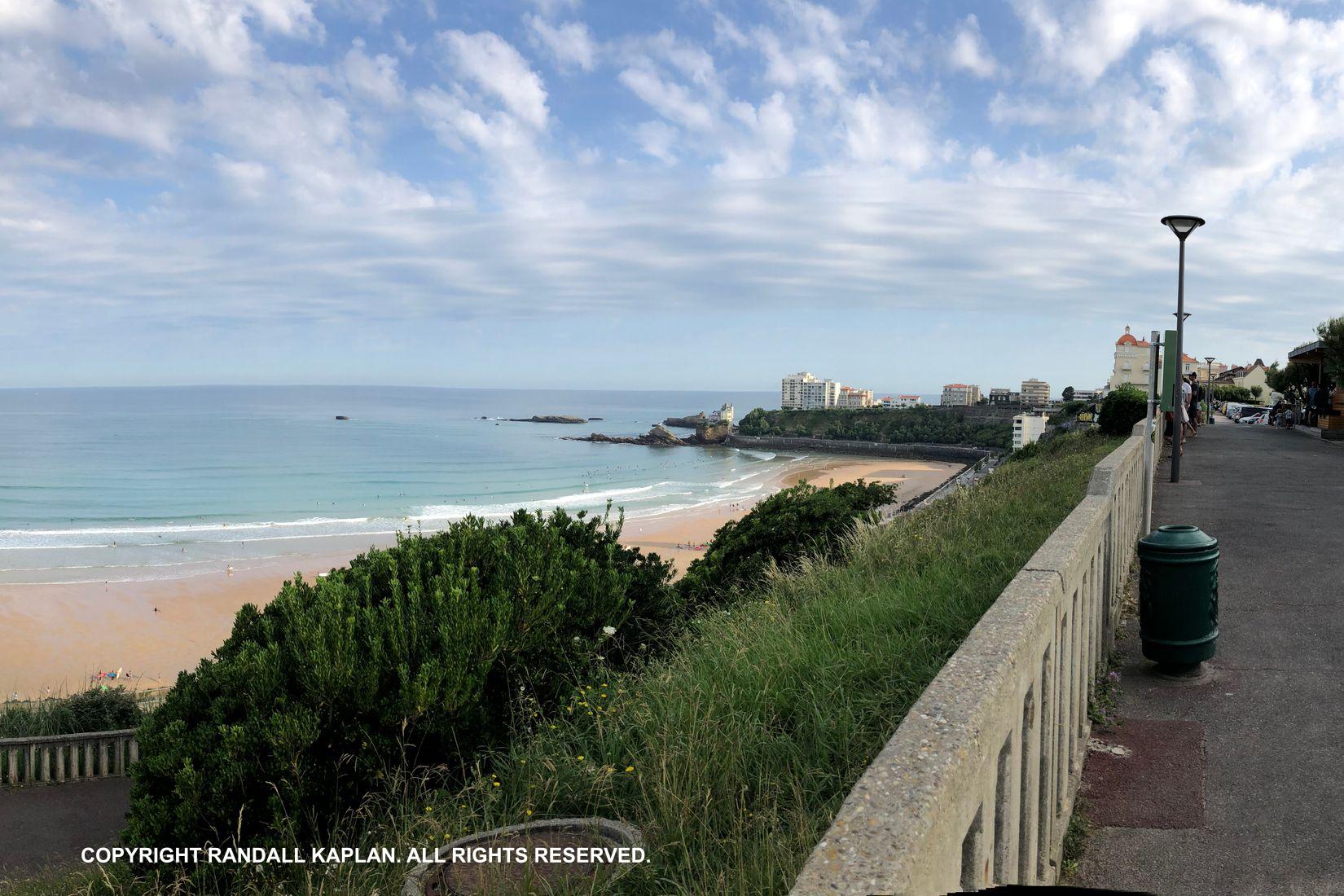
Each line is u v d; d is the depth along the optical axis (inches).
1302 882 138.3
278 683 203.5
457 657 211.2
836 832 64.8
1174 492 553.6
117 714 621.3
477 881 143.0
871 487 573.3
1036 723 117.2
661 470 5526.6
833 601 267.9
